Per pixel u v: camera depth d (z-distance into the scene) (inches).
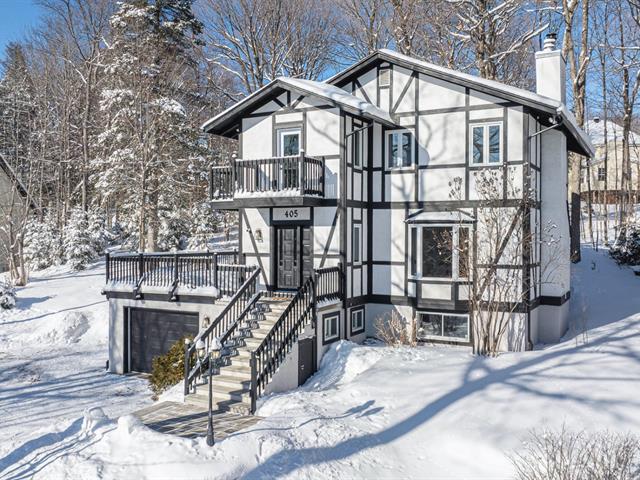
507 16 1005.8
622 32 1187.3
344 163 658.8
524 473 325.1
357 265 694.5
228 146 1512.1
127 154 1085.8
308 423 420.2
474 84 644.1
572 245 1021.8
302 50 1375.5
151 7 1122.7
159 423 444.1
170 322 688.4
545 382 460.4
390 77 706.8
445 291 669.9
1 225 1390.3
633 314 708.0
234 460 360.5
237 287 634.8
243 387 500.7
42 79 1512.1
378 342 701.3
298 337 567.2
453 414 422.6
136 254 706.2
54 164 1481.3
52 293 1055.6
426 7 1111.6
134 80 1074.1
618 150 1796.3
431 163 682.2
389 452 384.5
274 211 703.7
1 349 823.1
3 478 370.3
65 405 571.8
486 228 616.7
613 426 375.6
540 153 707.4
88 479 340.2
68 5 1461.6
